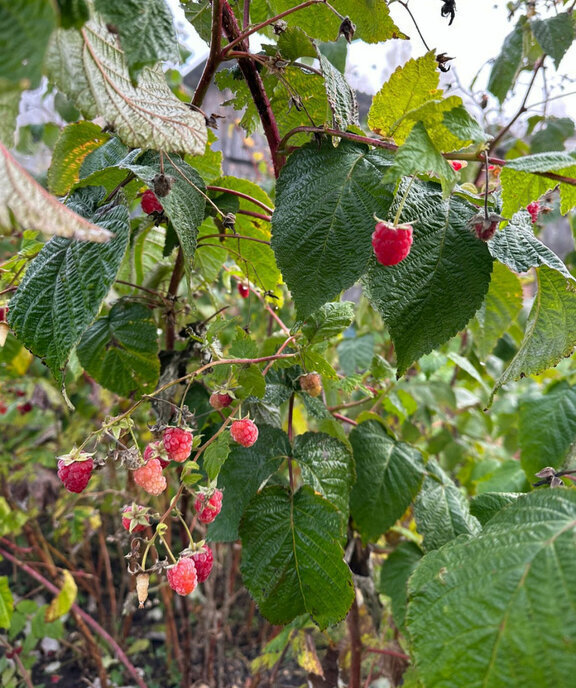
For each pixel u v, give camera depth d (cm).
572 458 48
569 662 20
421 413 77
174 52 21
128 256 48
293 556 35
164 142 26
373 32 39
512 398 91
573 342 31
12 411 87
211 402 35
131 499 74
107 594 103
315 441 39
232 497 36
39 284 27
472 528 43
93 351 42
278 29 34
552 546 22
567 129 69
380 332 77
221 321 35
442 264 28
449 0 31
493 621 22
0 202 17
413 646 24
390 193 29
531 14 58
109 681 84
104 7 20
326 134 31
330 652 56
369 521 43
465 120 25
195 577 30
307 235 29
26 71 14
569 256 81
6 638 90
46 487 98
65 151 40
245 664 90
